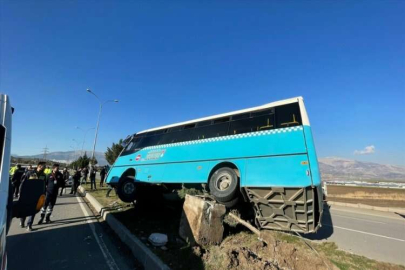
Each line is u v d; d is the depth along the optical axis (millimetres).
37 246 5746
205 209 5777
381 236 8422
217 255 4770
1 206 2213
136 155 11039
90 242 6141
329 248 6359
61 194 15945
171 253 5035
